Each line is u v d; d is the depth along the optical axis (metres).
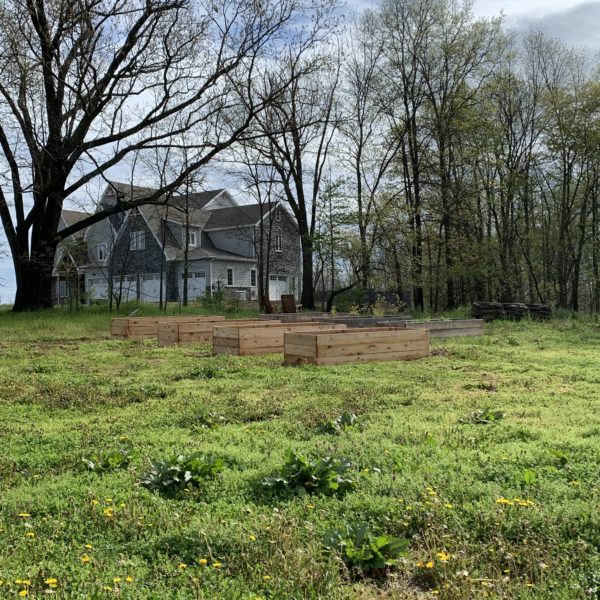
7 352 13.17
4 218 24.38
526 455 4.67
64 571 2.93
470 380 8.86
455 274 27.81
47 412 6.94
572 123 28.70
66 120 22.22
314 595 2.72
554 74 30.23
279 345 12.29
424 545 3.26
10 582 2.76
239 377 9.23
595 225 31.94
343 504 3.71
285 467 4.18
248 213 41.94
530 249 35.53
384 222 25.69
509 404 7.05
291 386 8.35
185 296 30.84
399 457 4.69
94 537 3.37
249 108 22.14
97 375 9.72
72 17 19.98
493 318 22.03
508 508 3.54
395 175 28.47
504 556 3.08
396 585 2.94
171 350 12.98
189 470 4.28
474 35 27.30
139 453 4.97
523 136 31.31
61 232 24.02
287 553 3.04
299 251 42.94
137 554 3.18
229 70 21.39
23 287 24.73
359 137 27.59
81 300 28.20
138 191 30.59
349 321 16.84
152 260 39.50
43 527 3.48
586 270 38.03
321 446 5.02
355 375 9.28
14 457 5.00
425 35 27.06
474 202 29.83
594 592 2.75
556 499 3.73
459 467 4.41
